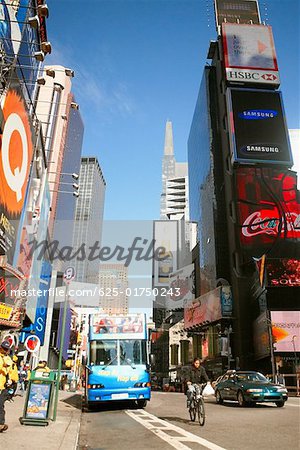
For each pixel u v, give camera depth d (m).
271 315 49.16
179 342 98.25
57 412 13.41
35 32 30.22
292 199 71.88
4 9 23.28
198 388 10.80
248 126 80.00
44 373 9.95
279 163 77.06
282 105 82.81
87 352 15.42
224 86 88.69
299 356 46.84
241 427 9.68
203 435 8.51
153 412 14.23
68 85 135.50
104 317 16.11
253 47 90.06
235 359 65.75
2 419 8.09
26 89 28.19
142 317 16.27
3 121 22.62
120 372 14.88
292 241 68.75
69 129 141.50
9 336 25.12
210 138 93.56
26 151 27.94
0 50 22.73
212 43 98.94
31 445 6.67
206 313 76.38
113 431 9.39
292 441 7.64
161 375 104.56
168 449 6.91
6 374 8.12
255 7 102.56
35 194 34.50
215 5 102.62
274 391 15.32
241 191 73.25
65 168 136.25
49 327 42.22
